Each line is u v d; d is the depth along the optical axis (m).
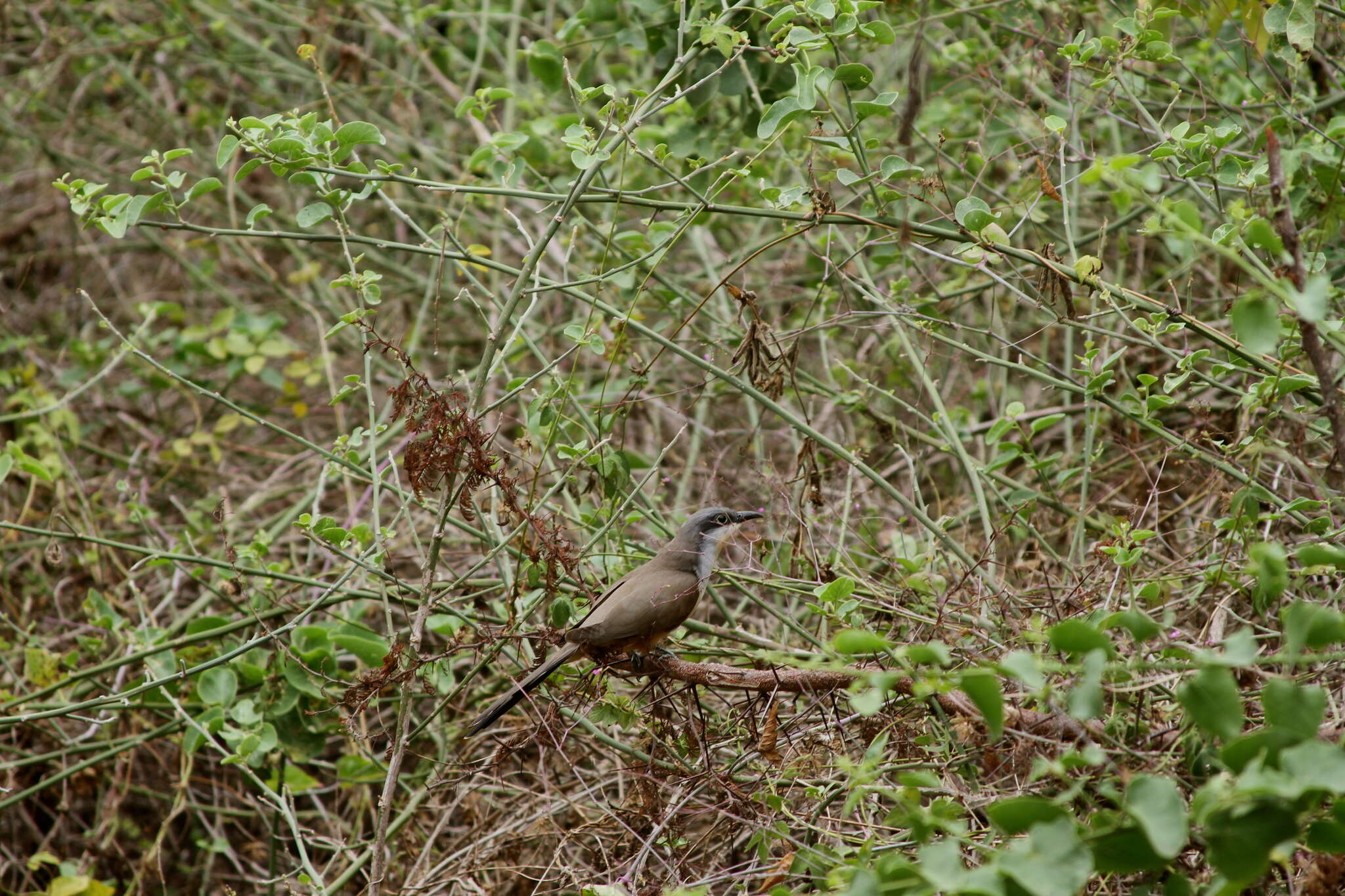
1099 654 5.46
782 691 8.14
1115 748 6.49
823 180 10.70
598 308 10.69
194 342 14.73
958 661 7.67
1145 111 9.84
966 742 7.46
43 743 12.64
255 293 18.06
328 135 8.84
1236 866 5.26
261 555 10.59
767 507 11.20
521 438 9.23
